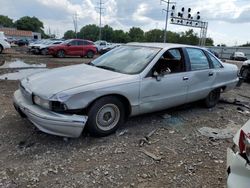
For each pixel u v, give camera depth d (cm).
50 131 361
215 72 572
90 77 409
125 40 9588
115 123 418
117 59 484
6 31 7812
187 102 530
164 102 473
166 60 476
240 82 675
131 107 425
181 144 407
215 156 375
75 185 293
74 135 369
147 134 432
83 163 337
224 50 4872
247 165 209
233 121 529
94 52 2194
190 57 521
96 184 297
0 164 326
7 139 388
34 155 349
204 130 467
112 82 398
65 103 355
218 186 305
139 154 367
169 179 314
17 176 304
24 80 429
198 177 321
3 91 671
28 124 442
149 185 301
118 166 335
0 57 1736
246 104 673
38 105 375
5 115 480
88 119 385
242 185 211
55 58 1912
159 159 356
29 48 2273
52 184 293
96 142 394
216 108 611
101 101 389
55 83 385
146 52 479
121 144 392
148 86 437
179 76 488
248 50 4394
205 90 557
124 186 297
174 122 496
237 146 226
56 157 347
